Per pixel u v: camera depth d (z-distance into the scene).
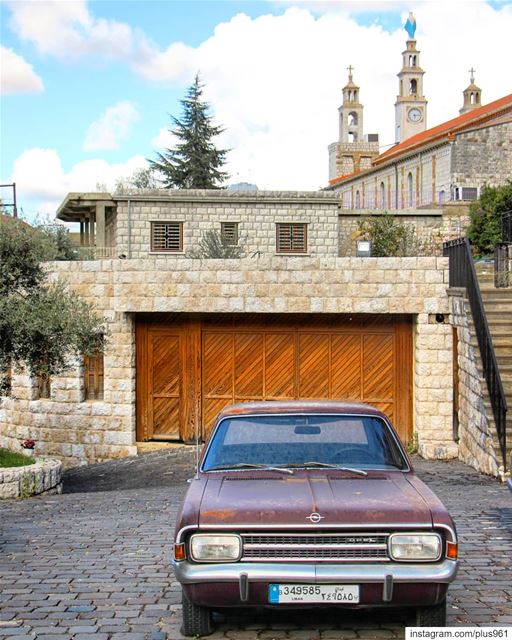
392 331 18.23
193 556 5.40
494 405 13.34
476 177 50.62
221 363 18.42
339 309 17.67
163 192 31.92
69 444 18.75
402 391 18.17
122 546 8.61
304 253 32.91
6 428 19.89
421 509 5.52
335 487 6.02
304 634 5.77
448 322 17.48
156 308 17.95
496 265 21.12
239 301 17.81
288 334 18.31
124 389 18.31
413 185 58.41
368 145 99.25
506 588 6.82
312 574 5.25
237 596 5.32
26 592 6.88
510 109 51.78
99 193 31.56
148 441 18.61
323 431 6.88
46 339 13.20
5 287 13.70
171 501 11.88
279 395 18.30
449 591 6.75
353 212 34.84
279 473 6.42
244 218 32.59
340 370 18.23
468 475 14.16
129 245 31.75
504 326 15.54
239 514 5.50
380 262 17.61
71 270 18.44
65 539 9.02
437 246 35.12
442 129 63.31
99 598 6.68
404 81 97.06
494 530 8.98
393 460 6.63
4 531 9.58
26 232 13.96
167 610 6.36
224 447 6.77
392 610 6.26
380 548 5.34
